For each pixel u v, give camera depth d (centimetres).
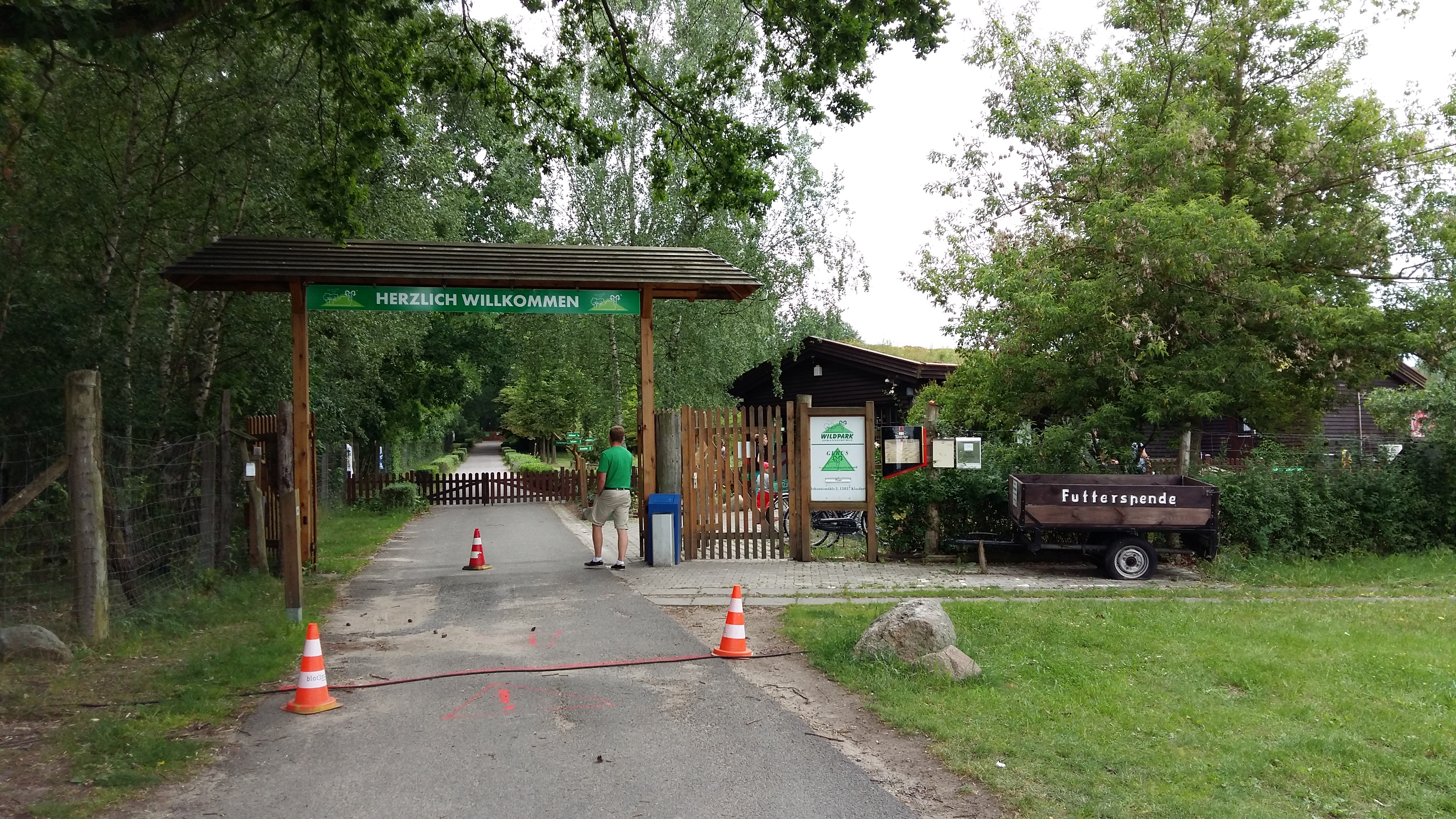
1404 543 1309
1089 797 439
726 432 1313
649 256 1253
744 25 1842
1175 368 1323
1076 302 1317
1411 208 1411
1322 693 612
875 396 2197
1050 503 1155
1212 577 1172
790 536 1311
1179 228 1257
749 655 732
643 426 1270
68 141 1015
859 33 1045
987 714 567
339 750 515
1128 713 563
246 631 823
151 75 984
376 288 1161
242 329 1348
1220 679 654
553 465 4419
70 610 824
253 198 1286
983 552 1213
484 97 1260
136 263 1115
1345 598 1026
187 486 1077
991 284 1359
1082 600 980
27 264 993
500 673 679
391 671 689
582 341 2270
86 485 758
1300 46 1499
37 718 564
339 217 1145
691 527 1300
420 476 2747
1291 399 1558
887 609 908
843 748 518
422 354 2734
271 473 1272
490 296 1195
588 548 1509
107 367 1015
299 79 1219
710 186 1277
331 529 1844
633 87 1264
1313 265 1438
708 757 502
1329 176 1439
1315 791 445
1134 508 1153
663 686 647
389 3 1050
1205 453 1884
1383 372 1457
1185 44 1501
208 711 584
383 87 1163
